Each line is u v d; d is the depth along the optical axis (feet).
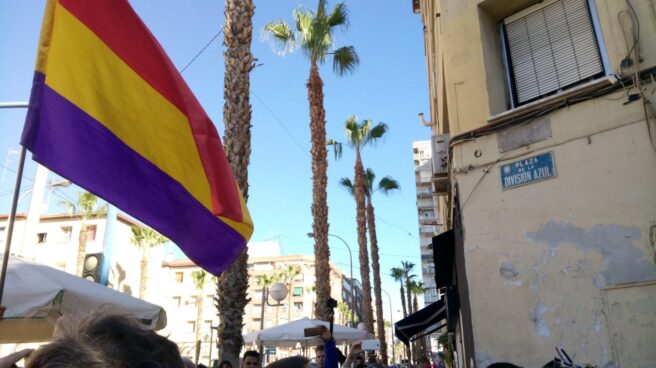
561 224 20.16
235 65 28.45
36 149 10.73
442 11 27.04
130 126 12.85
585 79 21.99
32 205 41.73
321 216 58.23
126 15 13.47
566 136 20.77
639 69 19.45
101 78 12.52
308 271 265.34
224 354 25.16
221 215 14.52
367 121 104.42
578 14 22.95
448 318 34.19
